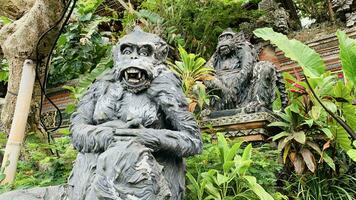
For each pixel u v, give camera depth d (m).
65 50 6.62
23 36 3.87
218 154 3.31
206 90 4.65
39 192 2.46
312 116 3.96
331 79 4.06
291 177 4.07
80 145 2.50
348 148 3.93
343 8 6.30
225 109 4.69
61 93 6.80
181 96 2.68
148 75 2.62
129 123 2.46
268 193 3.19
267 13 6.96
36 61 3.88
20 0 4.85
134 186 2.19
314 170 3.83
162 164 2.45
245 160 3.03
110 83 2.74
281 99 4.68
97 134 2.42
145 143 2.35
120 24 7.80
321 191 3.92
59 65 6.71
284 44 4.15
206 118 4.49
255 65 4.77
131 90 2.64
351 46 3.91
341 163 4.17
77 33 6.53
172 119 2.61
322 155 3.83
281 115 4.13
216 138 4.18
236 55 5.05
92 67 6.66
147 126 2.56
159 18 6.18
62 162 3.73
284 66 6.34
